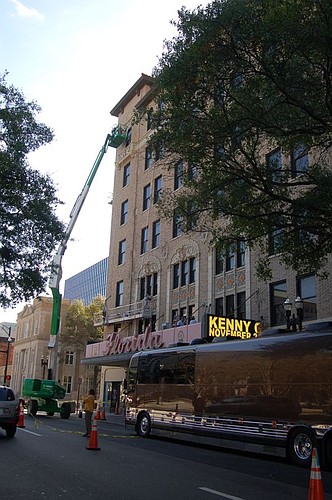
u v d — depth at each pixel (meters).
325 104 12.46
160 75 12.78
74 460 11.14
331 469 11.91
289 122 12.80
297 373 13.03
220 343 16.09
